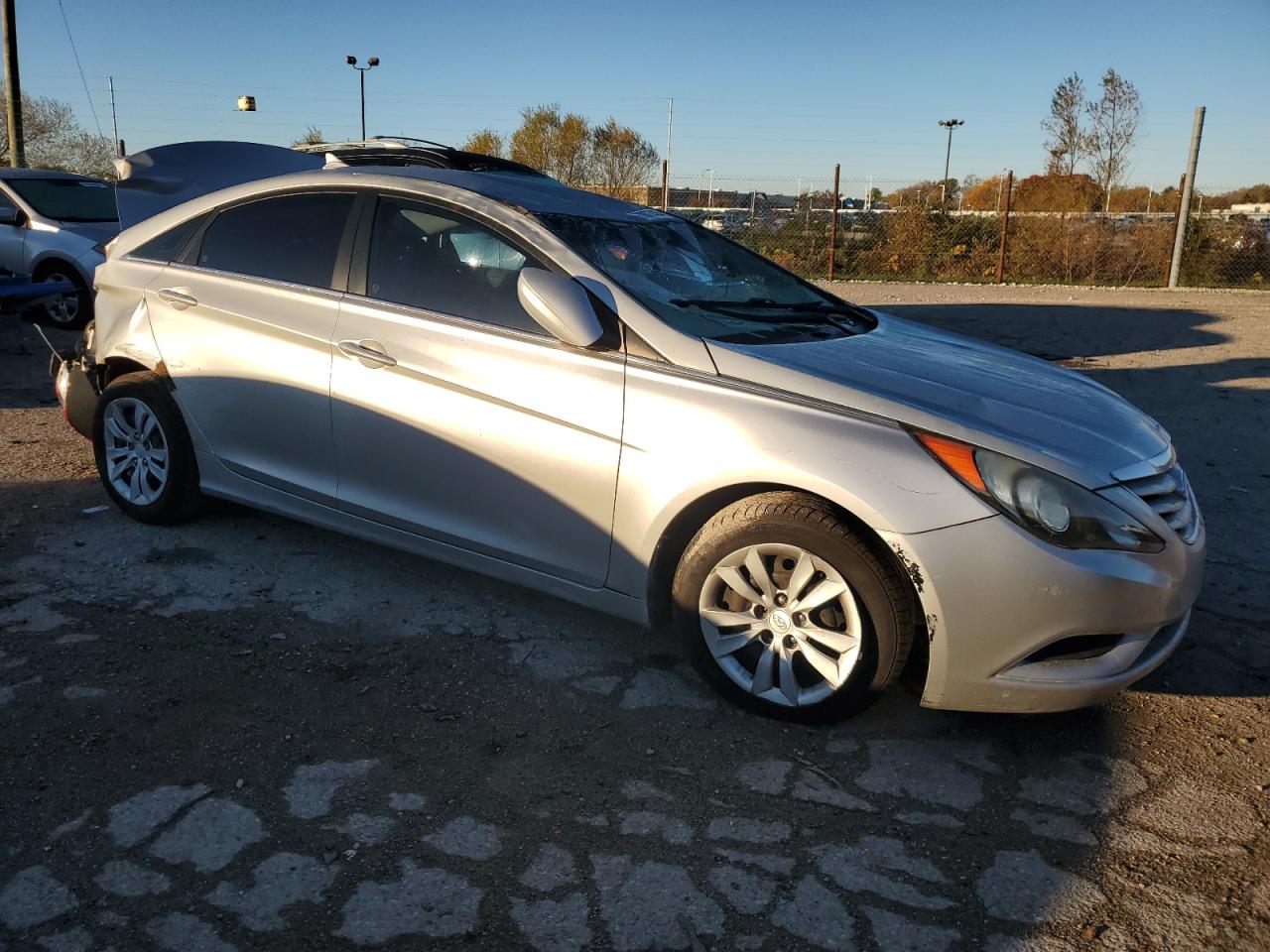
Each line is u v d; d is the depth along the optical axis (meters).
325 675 3.29
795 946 2.19
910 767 2.90
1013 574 2.74
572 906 2.29
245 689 3.18
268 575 4.04
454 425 3.48
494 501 3.47
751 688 3.12
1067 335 11.26
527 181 4.10
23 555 4.12
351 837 2.50
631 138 35.25
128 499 4.49
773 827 2.61
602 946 2.17
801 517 2.90
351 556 4.26
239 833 2.49
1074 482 2.80
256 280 4.04
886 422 2.89
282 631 3.58
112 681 3.19
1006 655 2.81
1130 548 2.81
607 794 2.72
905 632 2.89
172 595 3.82
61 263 10.06
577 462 3.25
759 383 3.05
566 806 2.66
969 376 3.32
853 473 2.83
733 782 2.80
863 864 2.47
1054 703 2.85
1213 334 11.36
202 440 4.22
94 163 31.45
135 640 3.46
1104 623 2.79
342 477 3.84
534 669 3.39
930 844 2.56
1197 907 2.35
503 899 2.30
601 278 3.35
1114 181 23.58
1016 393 3.24
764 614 3.07
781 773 2.85
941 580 2.76
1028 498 2.75
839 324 3.77
